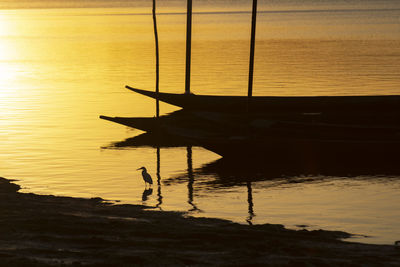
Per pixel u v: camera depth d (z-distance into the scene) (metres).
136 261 21.78
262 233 27.67
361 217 34.25
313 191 40.34
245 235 26.94
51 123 64.31
